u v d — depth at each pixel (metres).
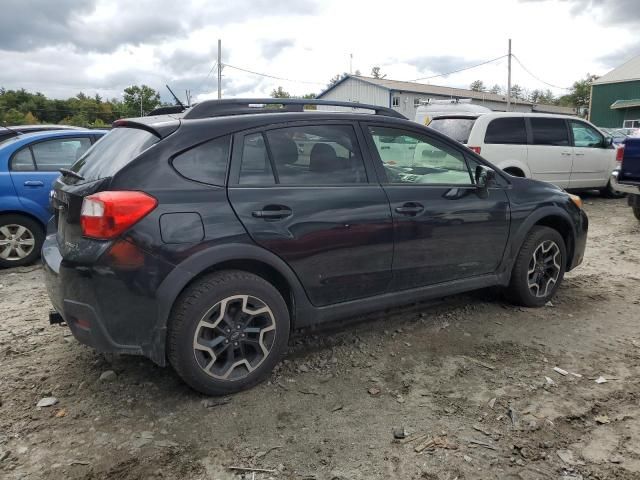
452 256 4.01
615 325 4.28
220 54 36.34
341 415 2.98
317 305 3.46
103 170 3.03
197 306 2.94
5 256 6.08
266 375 3.29
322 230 3.33
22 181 6.05
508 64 35.81
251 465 2.56
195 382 3.01
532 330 4.17
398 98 35.59
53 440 2.73
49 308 4.71
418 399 3.15
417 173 3.93
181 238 2.88
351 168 3.58
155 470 2.51
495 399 3.15
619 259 6.38
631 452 2.67
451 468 2.54
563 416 2.98
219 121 3.18
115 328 2.84
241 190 3.11
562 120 10.34
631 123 33.44
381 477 2.48
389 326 4.22
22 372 3.45
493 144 9.34
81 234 2.85
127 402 3.09
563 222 4.75
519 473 2.51
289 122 3.39
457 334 4.08
